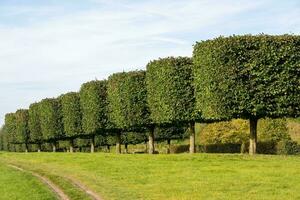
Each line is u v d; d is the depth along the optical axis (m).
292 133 75.69
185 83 58.94
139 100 69.06
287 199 25.27
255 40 48.16
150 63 63.09
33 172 47.38
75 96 91.44
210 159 45.91
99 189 32.16
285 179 31.47
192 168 39.91
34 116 114.44
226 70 48.66
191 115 58.47
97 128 80.19
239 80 48.28
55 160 58.50
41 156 68.88
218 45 49.22
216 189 29.09
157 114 62.06
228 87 48.59
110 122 78.94
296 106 48.12
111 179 36.22
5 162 64.94
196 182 32.22
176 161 46.16
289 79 47.66
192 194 27.88
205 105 51.16
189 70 59.16
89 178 37.78
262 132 72.56
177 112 58.97
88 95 81.62
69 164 51.38
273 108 47.94
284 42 47.59
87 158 57.28
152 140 69.81
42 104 103.56
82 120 87.06
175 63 59.47
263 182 30.69
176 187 30.66
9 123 135.62
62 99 94.38
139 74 69.50
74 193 31.67
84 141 109.25
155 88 62.00
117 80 71.44
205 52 50.72
